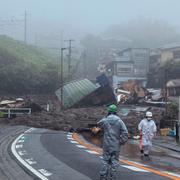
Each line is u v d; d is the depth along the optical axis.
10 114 48.72
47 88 89.94
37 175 13.09
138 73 114.12
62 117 45.84
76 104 66.56
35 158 17.28
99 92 66.62
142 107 65.06
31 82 86.81
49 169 14.38
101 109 58.91
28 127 38.41
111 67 116.56
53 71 91.00
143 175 13.68
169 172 14.77
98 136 32.31
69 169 14.45
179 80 88.50
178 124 28.03
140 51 115.25
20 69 86.25
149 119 19.98
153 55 114.25
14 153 18.86
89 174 13.45
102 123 11.75
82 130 36.62
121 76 113.69
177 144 26.25
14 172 13.64
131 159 18.70
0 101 62.97
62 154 18.95
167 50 109.44
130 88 79.25
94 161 16.69
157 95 78.56
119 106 68.19
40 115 46.78
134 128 37.22
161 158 19.55
